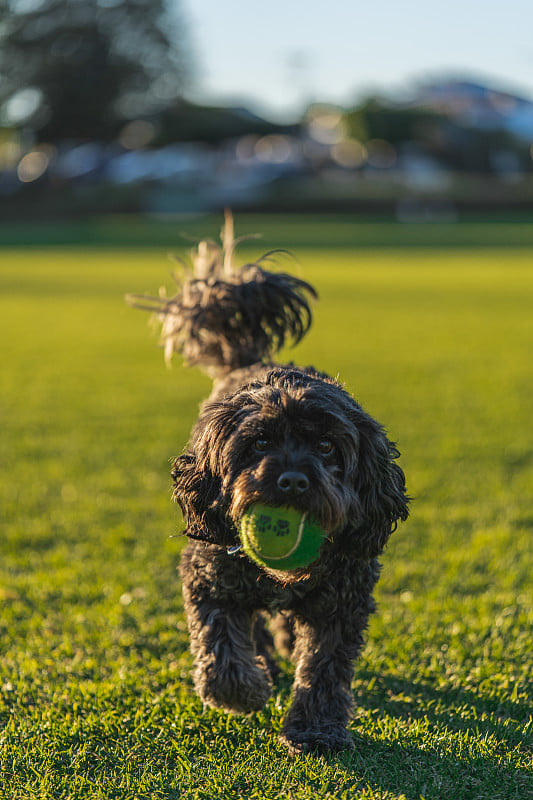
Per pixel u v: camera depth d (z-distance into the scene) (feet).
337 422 10.77
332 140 276.00
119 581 16.43
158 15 247.70
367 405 31.09
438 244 135.95
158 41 249.34
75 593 15.85
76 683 12.78
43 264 104.06
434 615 14.92
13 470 23.86
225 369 18.01
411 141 257.75
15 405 31.83
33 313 61.46
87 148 254.68
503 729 11.60
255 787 10.43
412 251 124.36
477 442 26.22
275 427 10.64
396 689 12.85
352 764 10.92
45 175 236.43
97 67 242.99
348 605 11.87
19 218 194.90
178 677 13.11
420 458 24.59
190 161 239.50
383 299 69.36
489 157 257.34
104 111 248.32
